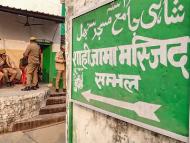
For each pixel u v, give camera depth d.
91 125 2.67
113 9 2.23
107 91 2.30
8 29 9.52
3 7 8.07
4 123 6.10
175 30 1.61
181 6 1.56
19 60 9.84
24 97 6.65
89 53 2.62
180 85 1.56
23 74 9.26
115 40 2.20
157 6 1.75
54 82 10.17
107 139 2.39
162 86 1.70
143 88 1.87
